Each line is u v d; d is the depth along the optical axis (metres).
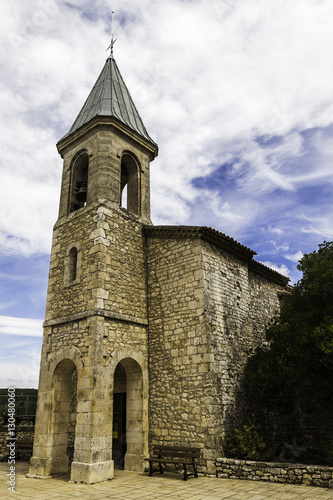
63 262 12.25
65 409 10.95
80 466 9.09
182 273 11.43
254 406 11.38
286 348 10.49
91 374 9.73
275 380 10.30
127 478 9.38
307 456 11.34
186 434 9.90
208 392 9.79
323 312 9.50
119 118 13.37
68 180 13.59
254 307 13.78
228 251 12.53
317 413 12.91
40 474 10.05
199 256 11.20
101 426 9.45
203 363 10.12
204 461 9.38
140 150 14.16
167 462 9.40
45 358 11.35
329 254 10.66
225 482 8.52
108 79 15.57
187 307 10.96
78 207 13.58
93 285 10.74
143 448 10.40
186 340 10.67
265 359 10.69
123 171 14.65
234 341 11.49
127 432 10.85
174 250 11.89
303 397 9.69
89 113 14.33
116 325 10.76
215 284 11.41
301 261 11.23
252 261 13.75
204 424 9.62
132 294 11.61
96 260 10.98
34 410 16.83
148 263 12.50
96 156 12.66
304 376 9.70
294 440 12.82
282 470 8.41
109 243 11.44
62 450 10.59
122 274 11.51
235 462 9.01
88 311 10.46
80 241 11.85
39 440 10.54
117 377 12.40
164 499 7.15
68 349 10.65
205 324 10.41
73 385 12.93
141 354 11.22
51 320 11.66
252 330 12.88
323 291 9.64
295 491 7.51
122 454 11.73
